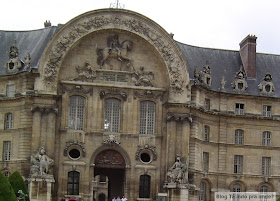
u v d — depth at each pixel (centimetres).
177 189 7550
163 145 7888
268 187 8612
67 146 7638
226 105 8588
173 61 7969
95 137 7744
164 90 7956
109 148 7775
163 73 8038
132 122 7862
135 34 7956
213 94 8525
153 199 7750
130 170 7775
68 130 7681
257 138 8638
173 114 7844
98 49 7906
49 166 7381
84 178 7631
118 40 7975
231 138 8538
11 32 8719
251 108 8681
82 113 7794
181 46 8969
